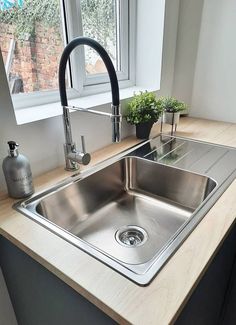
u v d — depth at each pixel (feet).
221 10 4.55
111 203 3.55
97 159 3.57
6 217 2.35
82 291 1.65
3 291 2.96
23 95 3.45
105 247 2.77
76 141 3.49
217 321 3.45
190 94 5.44
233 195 2.61
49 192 2.78
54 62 3.78
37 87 3.67
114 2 4.51
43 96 3.67
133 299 1.54
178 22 4.88
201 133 4.57
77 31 3.84
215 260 2.23
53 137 3.17
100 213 3.35
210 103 5.30
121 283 1.65
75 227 3.07
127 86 5.13
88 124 3.60
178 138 4.36
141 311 1.47
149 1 4.54
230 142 4.15
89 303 1.78
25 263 2.28
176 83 5.38
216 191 2.69
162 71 4.89
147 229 3.05
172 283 1.64
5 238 2.36
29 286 2.44
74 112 3.34
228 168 3.29
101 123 3.81
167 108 4.48
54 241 2.04
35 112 3.25
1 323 3.07
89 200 3.28
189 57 5.10
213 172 3.19
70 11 3.66
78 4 3.75
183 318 1.85
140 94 4.18
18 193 2.58
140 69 5.15
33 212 2.43
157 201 3.58
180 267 1.75
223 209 2.38
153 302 1.52
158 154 3.77
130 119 4.15
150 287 1.61
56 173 3.18
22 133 2.81
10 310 3.11
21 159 2.50
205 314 2.51
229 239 2.51
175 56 5.15
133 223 3.18
